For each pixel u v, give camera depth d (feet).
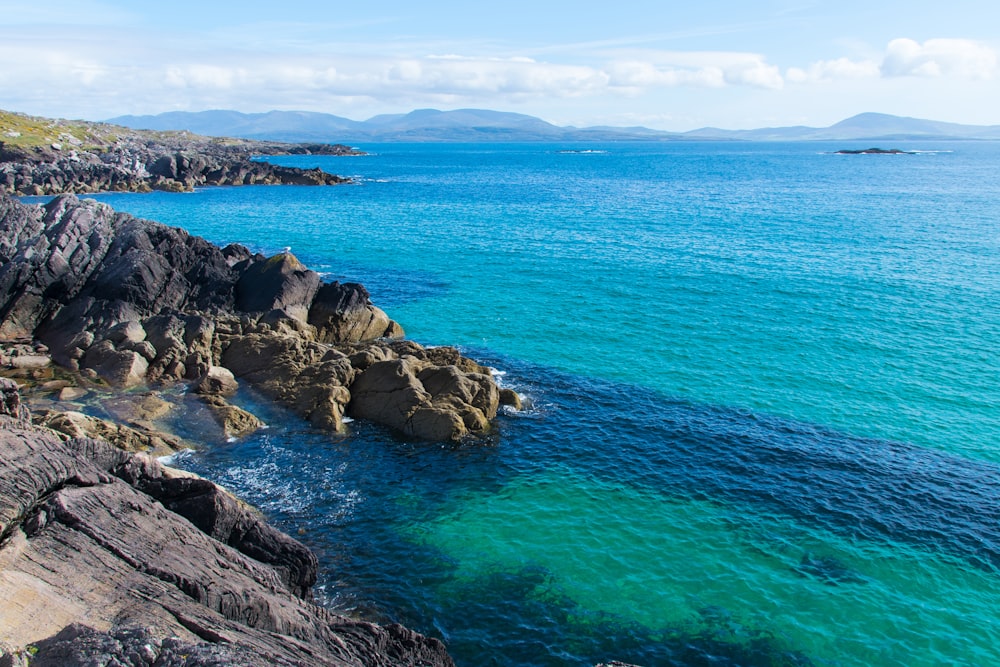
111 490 57.26
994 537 88.33
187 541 57.26
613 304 193.77
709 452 110.11
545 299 199.52
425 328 172.65
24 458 54.65
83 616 46.62
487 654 68.33
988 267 234.79
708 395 131.85
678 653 68.95
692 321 177.58
